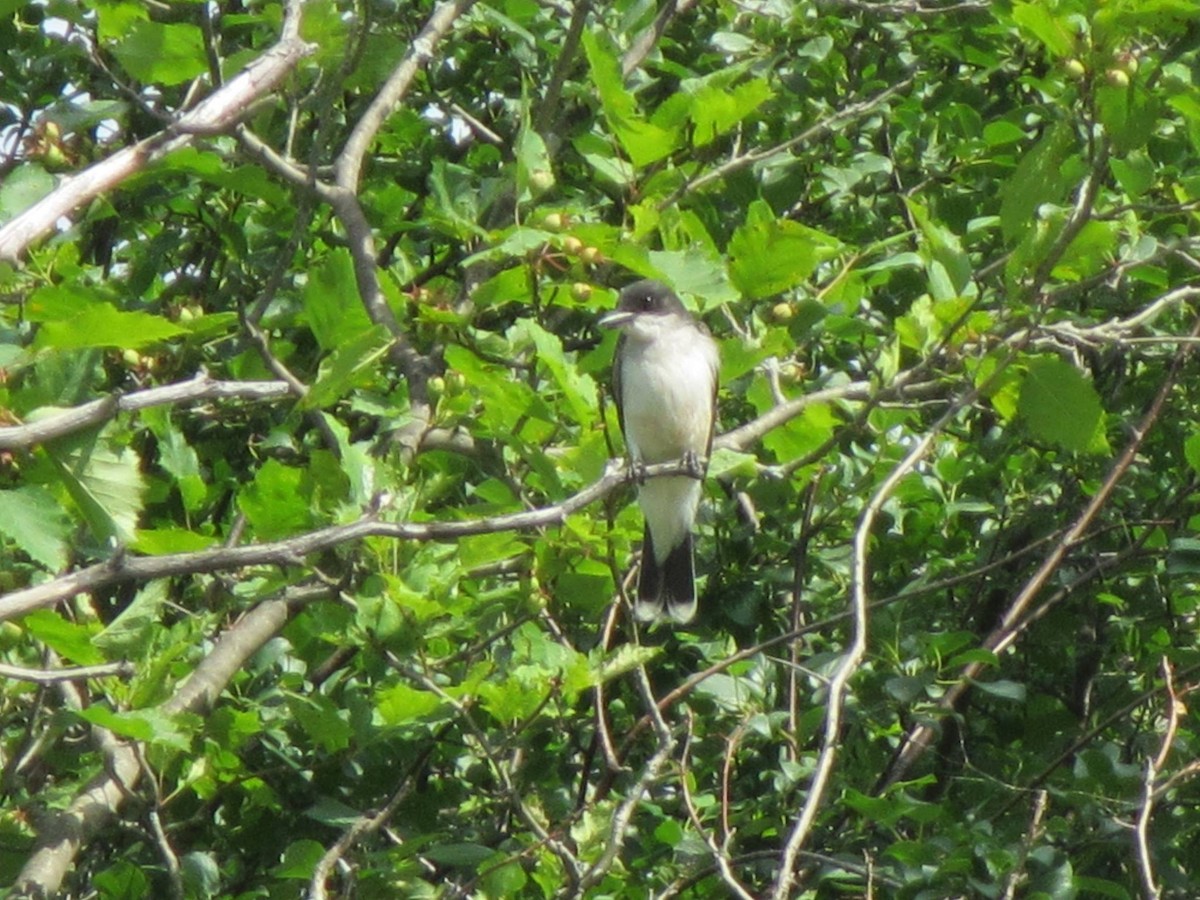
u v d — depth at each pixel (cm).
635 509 929
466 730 968
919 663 1113
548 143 1154
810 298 1052
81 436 610
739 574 1197
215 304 1278
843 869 982
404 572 843
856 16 1441
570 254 911
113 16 1018
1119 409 1316
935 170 1410
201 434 1316
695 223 1015
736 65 1234
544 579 910
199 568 624
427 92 1420
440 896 864
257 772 982
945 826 1020
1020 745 1327
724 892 997
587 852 862
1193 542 1122
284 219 1277
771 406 1059
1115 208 991
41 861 802
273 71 658
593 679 838
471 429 938
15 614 598
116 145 1181
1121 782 1057
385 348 841
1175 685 1103
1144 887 777
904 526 1308
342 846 830
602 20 1225
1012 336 962
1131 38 875
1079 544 1228
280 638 1038
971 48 1424
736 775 1169
